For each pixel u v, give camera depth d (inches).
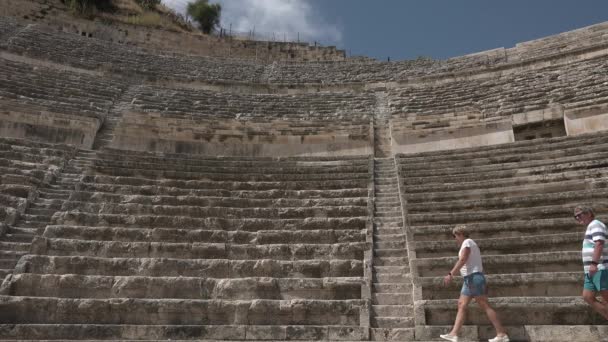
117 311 265.7
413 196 436.8
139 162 533.0
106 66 925.2
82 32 1203.9
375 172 531.8
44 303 261.0
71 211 386.6
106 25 1242.6
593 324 239.1
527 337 233.3
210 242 354.6
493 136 659.4
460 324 226.1
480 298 227.1
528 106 679.1
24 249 326.3
